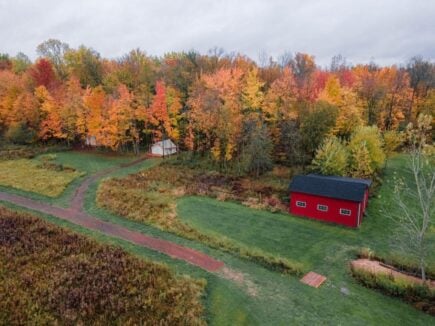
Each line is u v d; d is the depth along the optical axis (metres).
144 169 38.50
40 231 21.06
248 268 18.50
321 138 34.22
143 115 43.84
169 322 13.16
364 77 54.12
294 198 27.05
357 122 38.78
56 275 15.95
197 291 15.49
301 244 21.80
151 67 59.94
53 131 47.34
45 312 13.48
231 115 37.12
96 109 43.06
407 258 20.16
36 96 47.72
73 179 34.25
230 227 23.97
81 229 22.92
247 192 31.02
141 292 15.09
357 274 17.83
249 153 35.97
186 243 21.47
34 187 31.11
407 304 15.52
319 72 54.28
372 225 25.31
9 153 43.38
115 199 28.16
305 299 15.54
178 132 43.38
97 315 13.45
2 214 23.48
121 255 18.42
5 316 13.19
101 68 61.12
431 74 61.03
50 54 64.94
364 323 13.92
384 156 34.62
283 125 37.16
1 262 16.98
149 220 24.73
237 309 14.41
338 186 26.08
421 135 19.11
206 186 32.50
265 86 49.53
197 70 54.84
